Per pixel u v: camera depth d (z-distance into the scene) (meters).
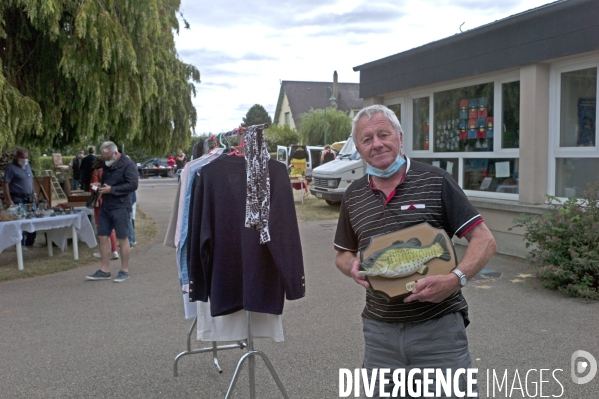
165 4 10.99
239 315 3.43
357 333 4.82
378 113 2.37
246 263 3.12
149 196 20.86
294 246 3.11
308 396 3.67
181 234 3.65
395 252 2.25
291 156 17.62
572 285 5.66
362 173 14.20
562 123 7.16
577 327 4.73
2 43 7.96
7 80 7.60
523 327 4.77
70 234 8.39
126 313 5.61
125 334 4.97
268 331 3.43
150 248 9.30
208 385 3.90
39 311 5.72
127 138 9.28
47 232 8.57
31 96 8.13
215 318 3.43
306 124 39.47
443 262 2.23
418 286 2.19
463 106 8.60
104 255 7.07
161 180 33.62
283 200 3.10
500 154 7.96
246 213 3.05
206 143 4.37
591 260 5.53
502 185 8.00
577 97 6.94
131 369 4.19
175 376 4.05
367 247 2.32
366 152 2.36
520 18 7.05
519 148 7.45
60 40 7.75
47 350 4.60
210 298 3.23
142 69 8.59
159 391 3.82
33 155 18.53
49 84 8.21
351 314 5.37
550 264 5.87
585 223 5.82
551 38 6.79
